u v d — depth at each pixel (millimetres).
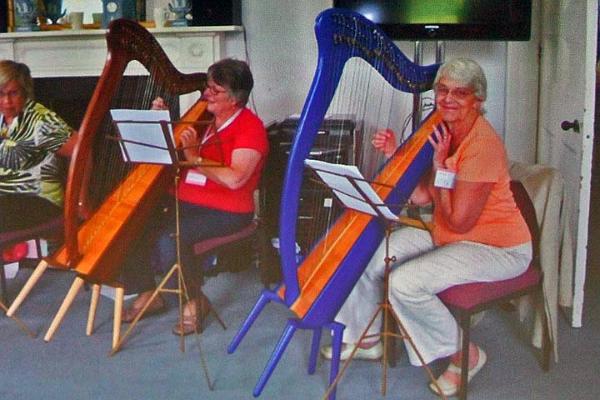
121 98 4016
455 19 3674
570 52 3303
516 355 3002
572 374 2842
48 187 3451
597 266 4082
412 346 2543
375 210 2299
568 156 3342
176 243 2939
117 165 3727
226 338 3176
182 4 4133
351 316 2871
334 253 2523
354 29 2273
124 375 2855
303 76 4262
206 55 4148
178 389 2742
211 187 3182
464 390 2584
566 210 2994
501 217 2637
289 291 2465
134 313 3355
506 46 4023
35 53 4281
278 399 2668
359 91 3938
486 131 2549
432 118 2877
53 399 2682
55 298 3656
